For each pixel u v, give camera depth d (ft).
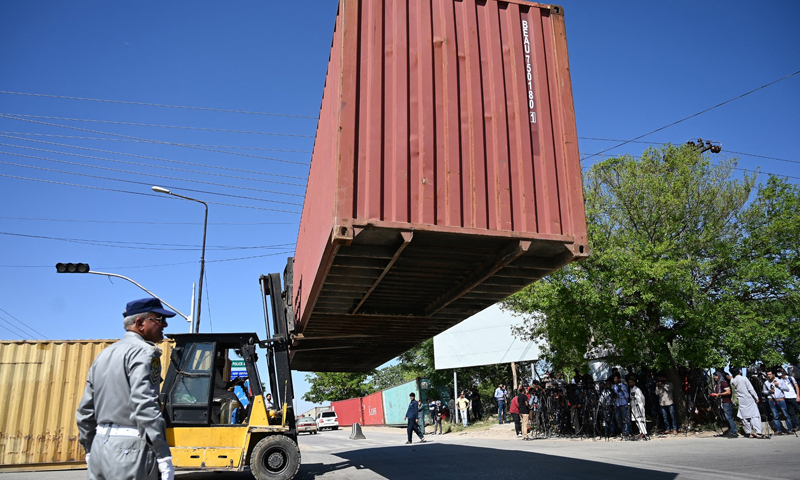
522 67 21.18
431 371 115.14
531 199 19.94
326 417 133.39
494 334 84.58
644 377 51.06
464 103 19.83
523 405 51.42
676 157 50.01
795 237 49.14
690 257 48.60
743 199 52.01
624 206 49.85
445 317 32.24
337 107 18.22
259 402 29.12
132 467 9.12
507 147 20.08
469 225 18.81
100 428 9.48
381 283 25.82
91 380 9.87
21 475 34.88
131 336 10.25
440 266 22.89
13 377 38.37
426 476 27.89
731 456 29.25
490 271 21.91
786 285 48.06
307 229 29.78
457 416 84.53
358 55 18.69
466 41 20.40
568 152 20.97
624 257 45.34
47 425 38.17
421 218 18.17
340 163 17.51
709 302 47.26
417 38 19.71
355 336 36.81
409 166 18.49
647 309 48.88
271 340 33.14
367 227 17.43
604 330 48.85
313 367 52.39
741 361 47.32
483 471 28.60
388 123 18.60
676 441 39.81
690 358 45.91
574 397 50.21
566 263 21.30
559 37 22.18
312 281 24.98
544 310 51.29
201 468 27.25
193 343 28.96
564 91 21.61
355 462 36.76
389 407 105.70
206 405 27.96
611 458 31.07
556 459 31.94
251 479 31.73
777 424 40.93
